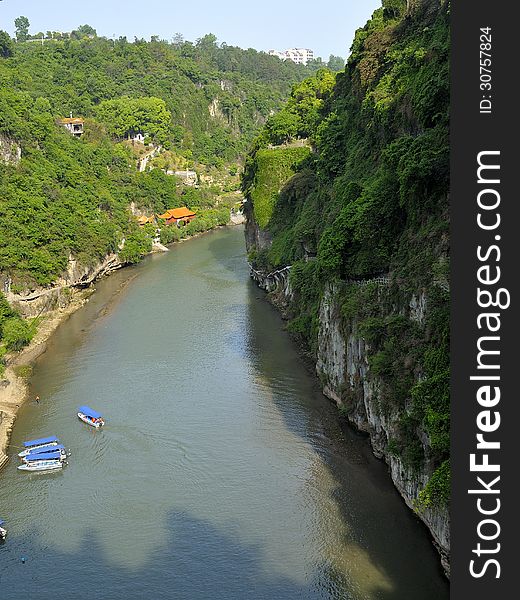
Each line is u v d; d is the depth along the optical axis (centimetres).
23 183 9919
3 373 6831
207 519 4447
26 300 8756
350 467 4947
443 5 6375
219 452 5256
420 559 3966
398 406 4406
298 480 4831
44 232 9469
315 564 3984
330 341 6091
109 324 8575
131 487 4853
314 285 7406
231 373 6800
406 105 6075
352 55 8912
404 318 4641
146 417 5894
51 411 6069
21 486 4909
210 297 9756
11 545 4275
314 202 8612
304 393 6262
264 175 10262
